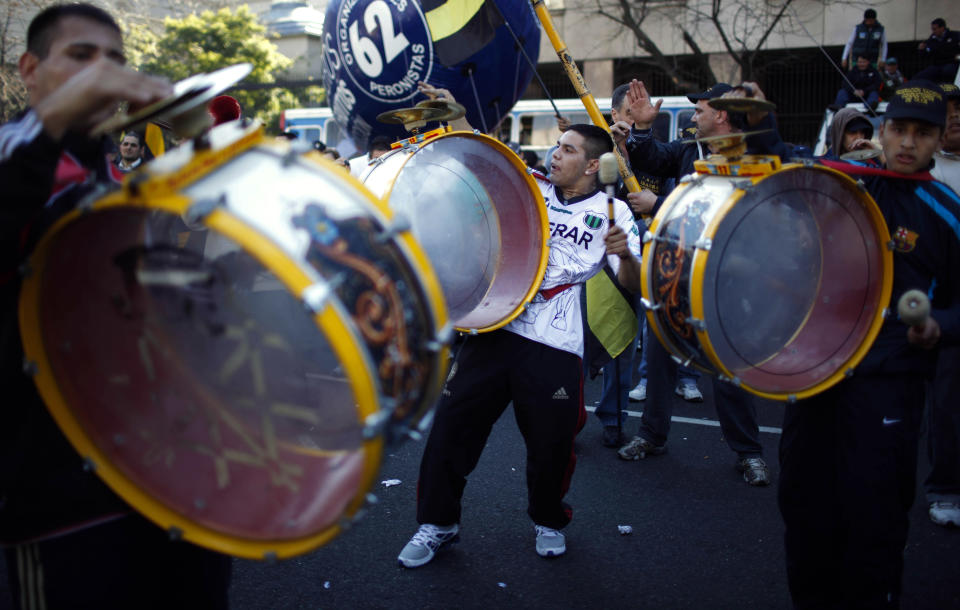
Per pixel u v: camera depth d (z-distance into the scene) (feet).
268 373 4.83
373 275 4.62
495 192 9.68
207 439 5.03
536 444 10.02
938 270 7.84
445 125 9.54
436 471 10.27
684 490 13.34
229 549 5.01
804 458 8.16
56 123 4.66
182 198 4.34
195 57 55.21
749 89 8.13
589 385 20.68
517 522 11.95
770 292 7.09
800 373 7.23
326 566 10.50
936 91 7.86
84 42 5.32
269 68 56.85
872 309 7.55
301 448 4.94
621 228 9.20
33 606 5.28
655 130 21.01
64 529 5.25
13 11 46.91
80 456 5.30
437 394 5.21
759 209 6.90
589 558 10.82
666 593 9.91
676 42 53.11
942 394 11.76
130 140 19.20
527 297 9.75
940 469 11.92
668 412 14.75
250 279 4.94
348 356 4.14
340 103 17.53
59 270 4.86
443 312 5.18
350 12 16.44
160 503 5.17
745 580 10.27
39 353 5.01
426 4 15.56
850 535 7.54
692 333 6.88
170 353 4.95
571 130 10.34
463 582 10.11
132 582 5.49
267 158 4.85
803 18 49.32
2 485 5.18
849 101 33.86
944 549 11.14
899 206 7.91
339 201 4.73
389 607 9.49
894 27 48.19
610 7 55.01
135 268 4.79
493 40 15.65
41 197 4.75
